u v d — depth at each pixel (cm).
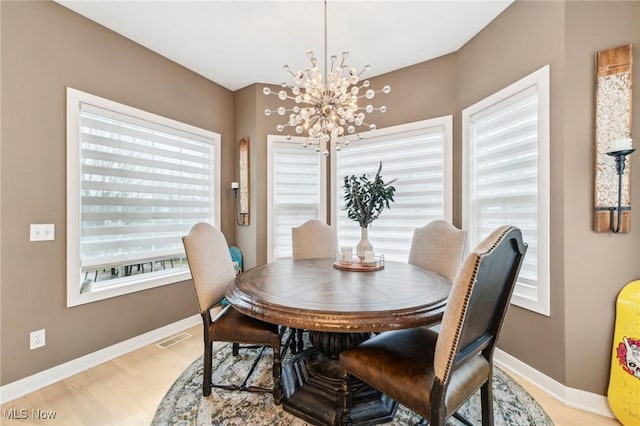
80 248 212
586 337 170
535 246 199
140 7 208
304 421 156
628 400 153
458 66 269
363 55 278
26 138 186
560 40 178
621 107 160
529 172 204
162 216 275
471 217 257
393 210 315
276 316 127
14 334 181
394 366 119
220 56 277
